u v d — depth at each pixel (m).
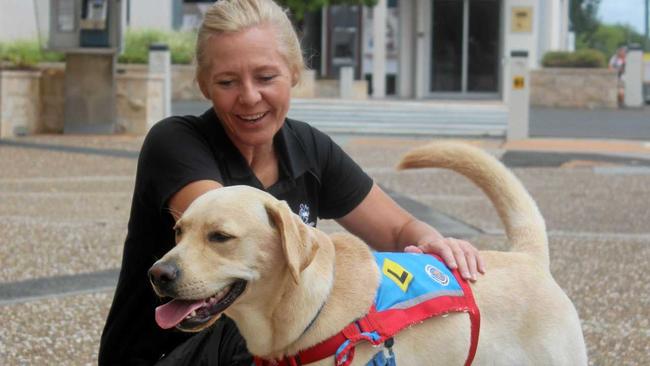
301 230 2.03
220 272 2.00
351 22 17.58
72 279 4.14
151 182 2.31
